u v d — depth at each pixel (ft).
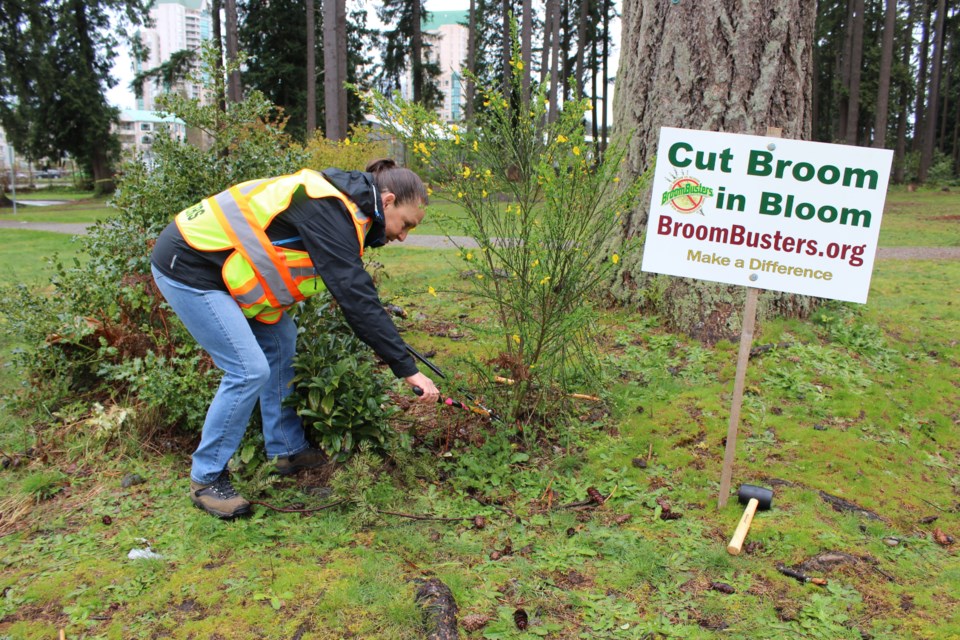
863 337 16.57
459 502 10.68
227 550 9.27
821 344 16.16
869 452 12.16
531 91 11.96
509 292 12.49
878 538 9.82
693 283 16.53
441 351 16.37
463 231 12.19
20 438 12.49
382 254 31.71
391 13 119.03
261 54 107.65
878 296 22.95
